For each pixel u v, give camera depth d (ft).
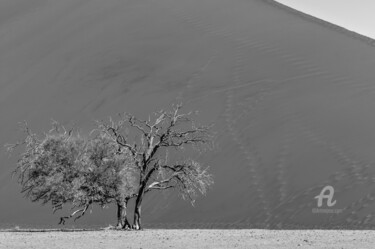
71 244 70.33
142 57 174.60
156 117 143.43
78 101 157.89
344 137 129.80
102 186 100.63
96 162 101.45
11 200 129.80
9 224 120.06
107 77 166.71
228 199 117.50
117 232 91.97
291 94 148.77
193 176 104.78
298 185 118.32
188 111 145.18
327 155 125.18
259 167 124.57
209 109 144.87
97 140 102.47
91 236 82.02
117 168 101.19
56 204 105.81
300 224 107.86
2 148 144.77
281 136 132.46
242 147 130.62
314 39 179.73
